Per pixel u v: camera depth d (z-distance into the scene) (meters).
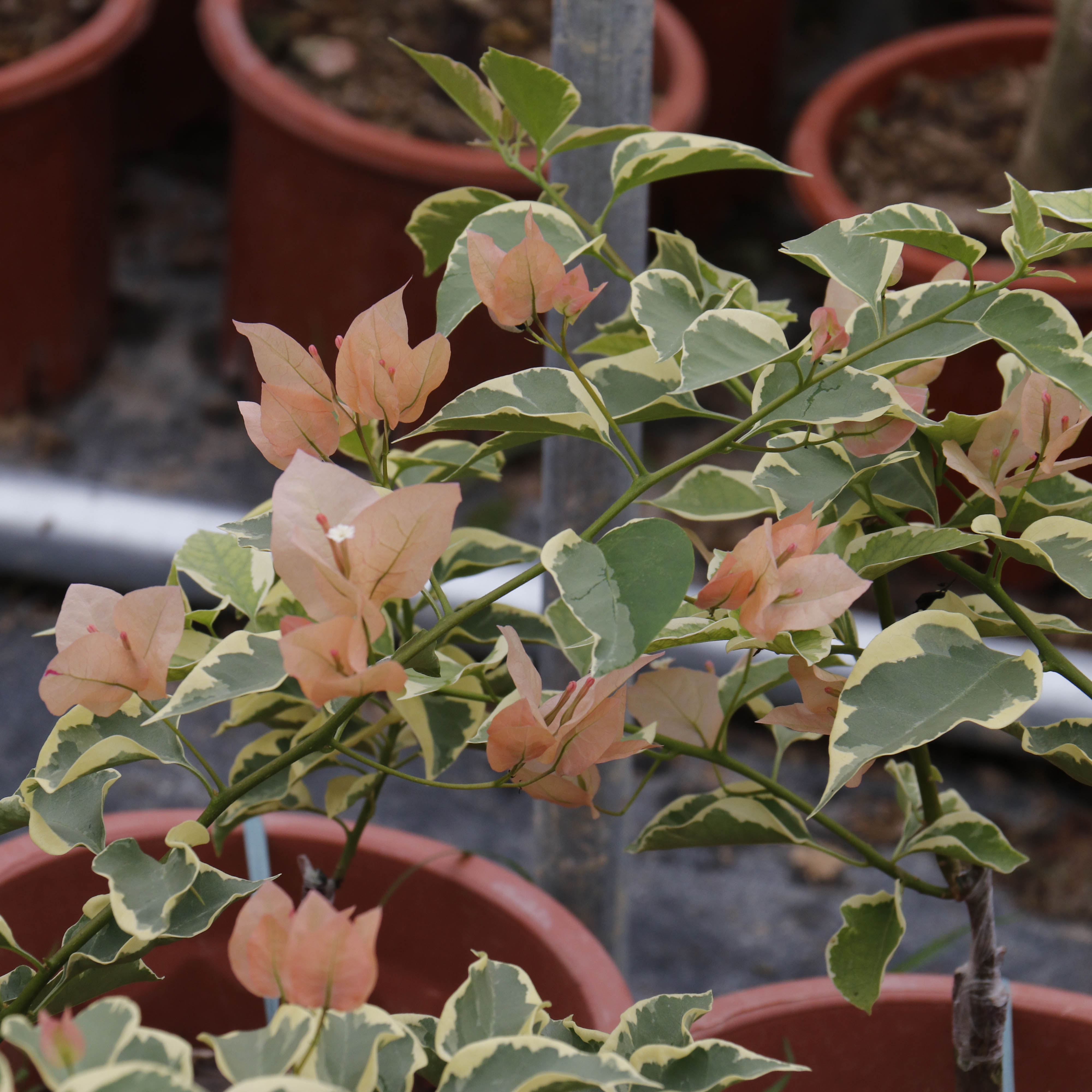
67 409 3.24
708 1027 1.85
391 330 1.68
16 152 2.83
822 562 1.66
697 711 1.82
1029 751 1.70
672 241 1.83
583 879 2.01
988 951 1.80
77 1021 1.57
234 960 1.60
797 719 1.72
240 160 2.97
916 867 2.46
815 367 1.68
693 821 1.82
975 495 1.75
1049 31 3.39
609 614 1.63
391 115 3.07
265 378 1.69
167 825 1.90
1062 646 2.69
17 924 1.88
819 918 2.37
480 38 3.26
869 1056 1.87
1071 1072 1.86
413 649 1.66
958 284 1.74
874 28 4.75
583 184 1.91
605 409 1.72
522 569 2.53
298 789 1.88
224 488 3.10
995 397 2.60
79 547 2.77
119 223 3.79
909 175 3.15
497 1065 1.61
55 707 1.68
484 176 2.68
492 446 1.73
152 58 3.80
